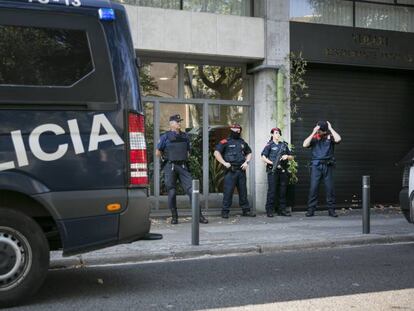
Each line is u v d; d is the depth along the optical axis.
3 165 5.01
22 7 5.22
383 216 12.30
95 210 5.27
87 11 5.41
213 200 12.64
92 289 6.00
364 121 13.98
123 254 7.64
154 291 5.91
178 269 7.11
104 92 5.37
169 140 11.01
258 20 12.68
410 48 14.05
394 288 5.99
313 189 12.20
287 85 12.84
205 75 12.80
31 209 5.29
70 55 5.31
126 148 5.41
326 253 8.25
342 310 5.13
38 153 5.12
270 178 12.16
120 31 5.52
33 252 5.18
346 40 13.38
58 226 5.16
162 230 10.09
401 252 8.30
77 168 5.23
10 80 5.11
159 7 12.23
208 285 6.19
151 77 12.30
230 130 12.81
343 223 11.01
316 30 13.11
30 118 5.12
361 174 13.91
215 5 12.74
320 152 12.14
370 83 14.09
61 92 5.23
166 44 11.90
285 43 12.83
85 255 7.54
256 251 8.31
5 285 5.11
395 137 14.30
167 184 11.06
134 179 5.43
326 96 13.59
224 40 12.36
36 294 5.75
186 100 12.53
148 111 12.25
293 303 5.39
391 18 14.33
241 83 13.21
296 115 13.20
